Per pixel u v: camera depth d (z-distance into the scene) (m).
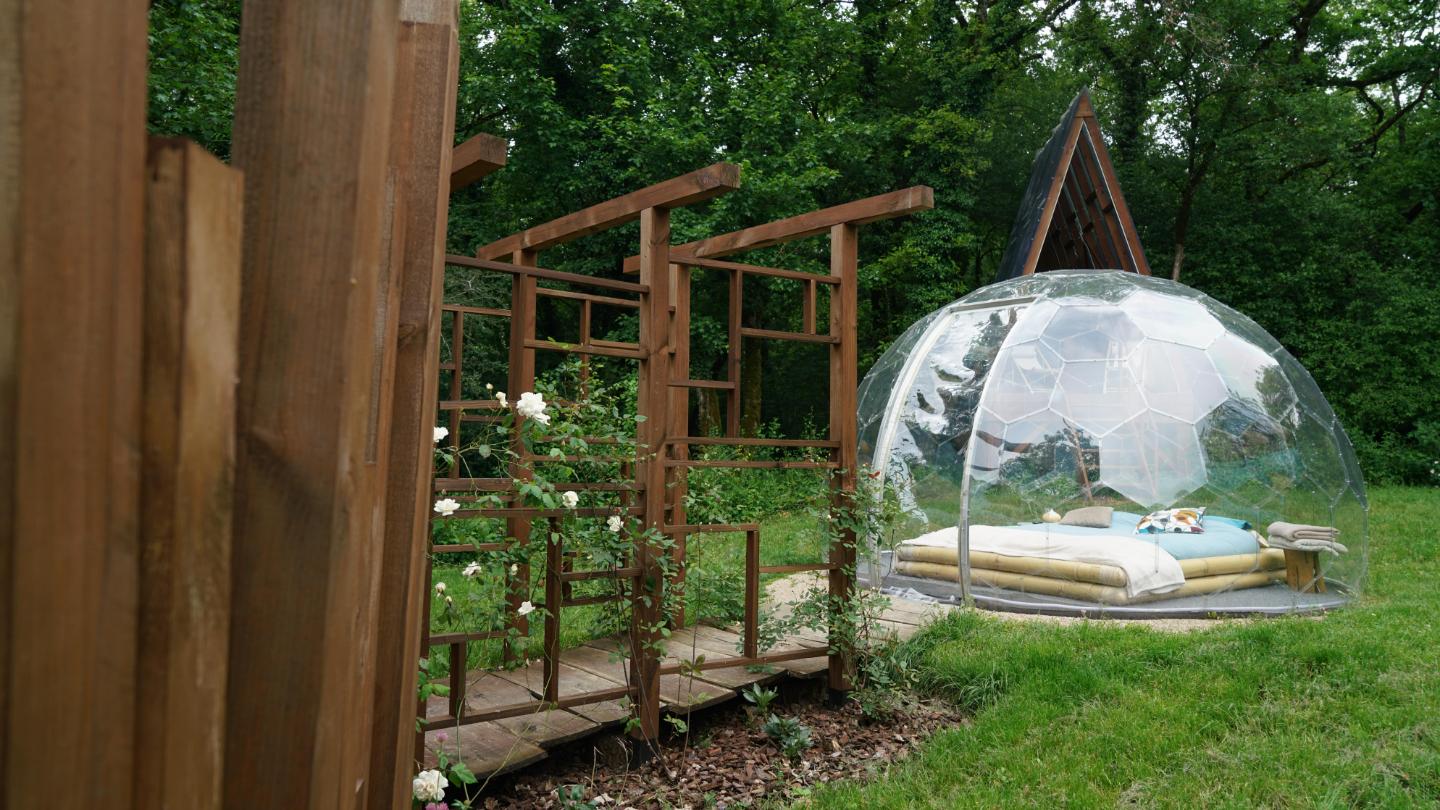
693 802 3.96
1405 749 4.33
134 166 0.74
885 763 4.48
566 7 17.33
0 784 0.64
